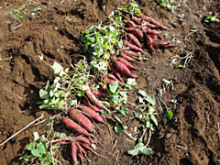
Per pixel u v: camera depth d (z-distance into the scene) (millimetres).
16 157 904
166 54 1375
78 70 1166
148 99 1140
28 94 1082
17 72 1129
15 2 1622
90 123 995
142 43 1416
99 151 979
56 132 977
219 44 1385
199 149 975
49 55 1213
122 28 1410
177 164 938
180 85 1222
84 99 1082
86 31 1199
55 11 1459
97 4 1523
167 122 1073
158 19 1539
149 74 1266
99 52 1175
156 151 988
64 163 930
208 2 1715
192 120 1050
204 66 1270
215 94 1153
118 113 1091
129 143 1016
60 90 1054
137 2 1610
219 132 1021
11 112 1007
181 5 1681
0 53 1201
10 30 1322
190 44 1417
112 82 1138
